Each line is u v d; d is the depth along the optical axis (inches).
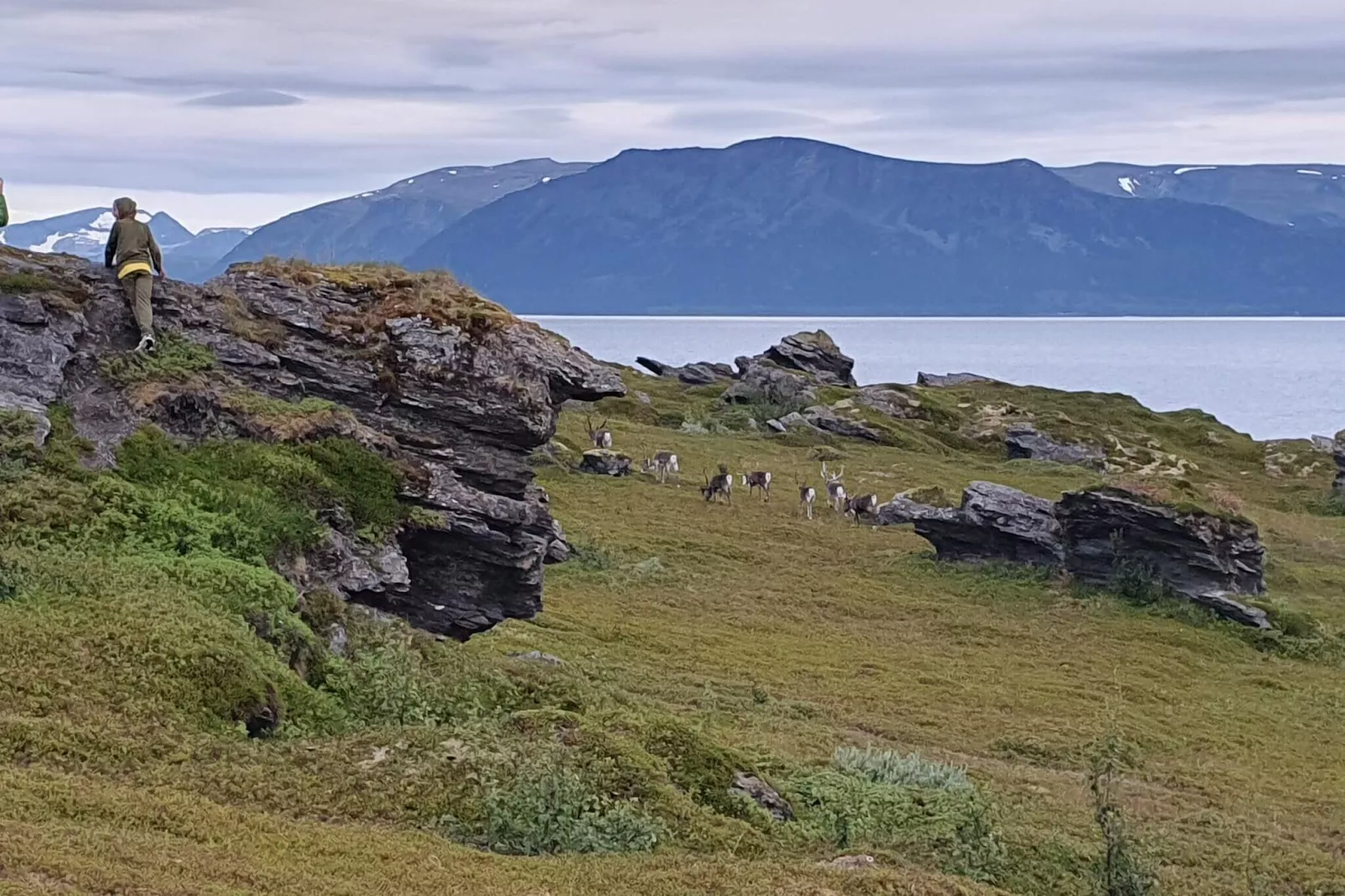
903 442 4224.9
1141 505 2379.4
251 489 1059.9
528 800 752.3
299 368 1181.1
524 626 1691.7
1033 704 1684.3
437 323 1197.7
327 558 1056.2
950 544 2581.2
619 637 1760.6
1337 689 1973.4
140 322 1121.4
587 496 2837.1
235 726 819.4
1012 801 1176.8
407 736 834.8
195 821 655.1
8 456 1000.9
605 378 1227.2
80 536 959.0
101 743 738.2
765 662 1750.7
